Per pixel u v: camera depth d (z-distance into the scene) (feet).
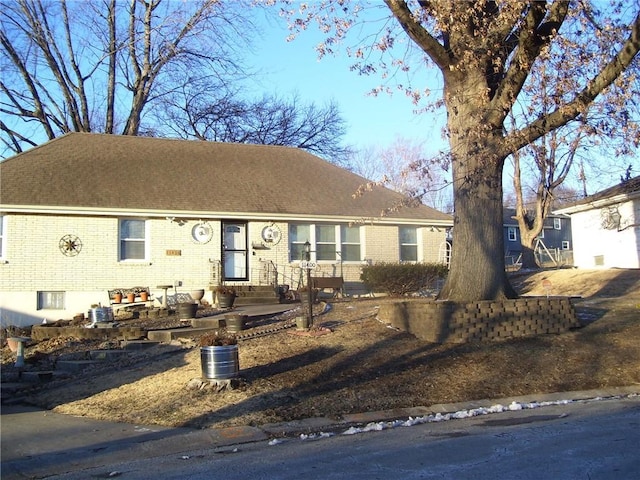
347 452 23.56
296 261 72.69
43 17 97.50
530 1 35.42
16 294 61.36
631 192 79.77
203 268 68.18
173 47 99.60
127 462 24.20
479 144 41.06
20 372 42.83
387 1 38.24
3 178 64.54
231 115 122.21
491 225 43.52
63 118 102.32
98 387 37.32
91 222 64.59
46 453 25.40
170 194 68.85
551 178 91.25
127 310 59.21
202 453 25.07
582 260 92.48
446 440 24.77
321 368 36.04
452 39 39.65
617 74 35.73
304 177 80.84
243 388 33.17
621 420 27.22
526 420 28.25
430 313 41.24
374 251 76.43
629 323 44.06
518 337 41.63
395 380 34.42
